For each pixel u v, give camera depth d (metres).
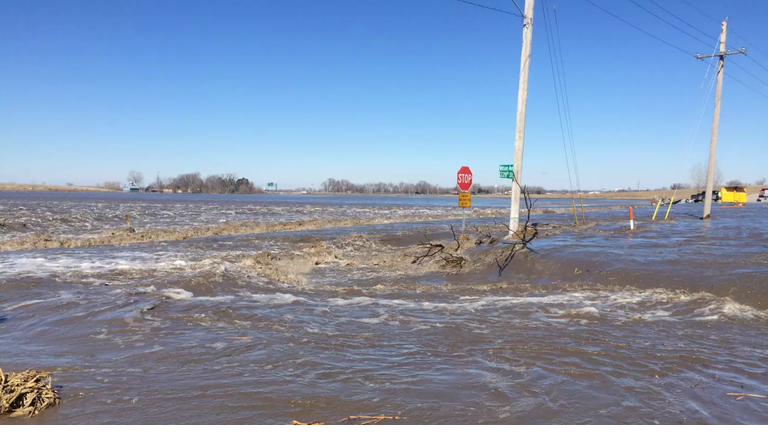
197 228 26.08
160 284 10.66
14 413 4.43
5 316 8.09
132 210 46.62
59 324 7.60
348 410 4.53
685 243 17.23
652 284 10.68
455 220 38.16
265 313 8.52
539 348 6.55
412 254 16.11
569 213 48.62
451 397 4.86
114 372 5.52
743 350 6.50
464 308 9.09
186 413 4.44
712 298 9.26
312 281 12.24
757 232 22.59
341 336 7.11
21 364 5.78
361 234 22.69
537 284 11.34
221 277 11.39
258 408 4.55
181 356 6.11
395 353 6.32
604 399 4.85
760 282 9.76
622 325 7.80
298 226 29.53
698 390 5.13
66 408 4.55
